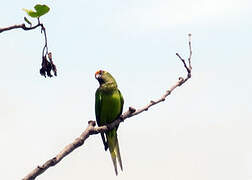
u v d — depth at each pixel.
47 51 7.67
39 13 7.12
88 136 7.83
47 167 6.41
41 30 7.26
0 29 6.75
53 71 7.70
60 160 6.72
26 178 6.14
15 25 6.89
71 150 7.09
